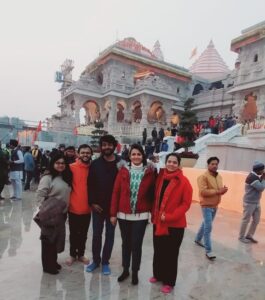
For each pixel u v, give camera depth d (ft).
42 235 13.16
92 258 15.29
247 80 110.01
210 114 147.64
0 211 25.63
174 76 152.46
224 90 141.59
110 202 13.76
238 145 41.14
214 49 194.08
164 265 12.53
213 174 17.17
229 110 138.72
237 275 14.26
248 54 112.88
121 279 12.83
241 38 112.98
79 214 14.52
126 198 12.57
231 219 26.32
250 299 11.95
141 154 12.87
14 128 105.19
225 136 64.85
